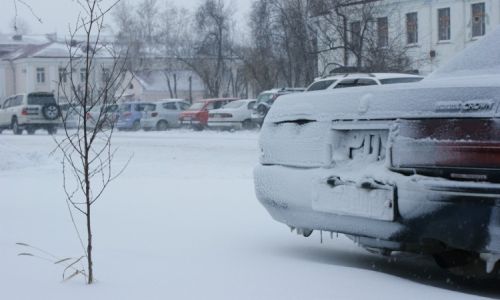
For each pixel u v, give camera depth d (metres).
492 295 4.41
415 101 4.30
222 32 61.06
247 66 48.31
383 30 32.66
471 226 3.93
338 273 4.56
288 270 4.65
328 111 4.83
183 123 35.97
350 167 4.64
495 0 39.94
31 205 7.89
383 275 4.55
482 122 3.96
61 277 4.47
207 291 4.11
